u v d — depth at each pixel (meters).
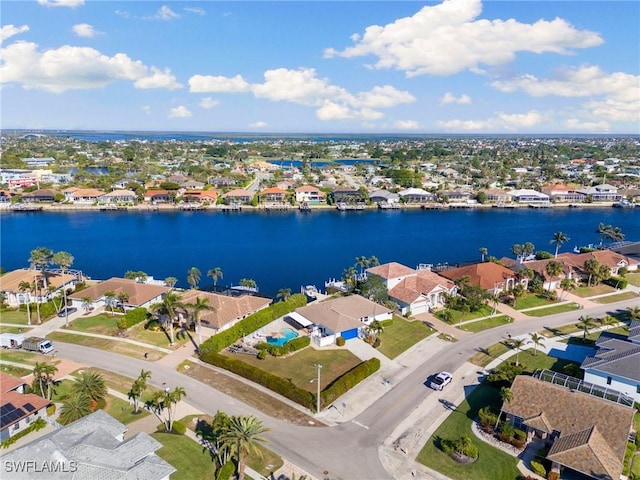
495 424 62.41
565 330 95.62
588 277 126.38
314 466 54.66
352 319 91.06
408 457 56.53
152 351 84.44
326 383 74.19
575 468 51.75
